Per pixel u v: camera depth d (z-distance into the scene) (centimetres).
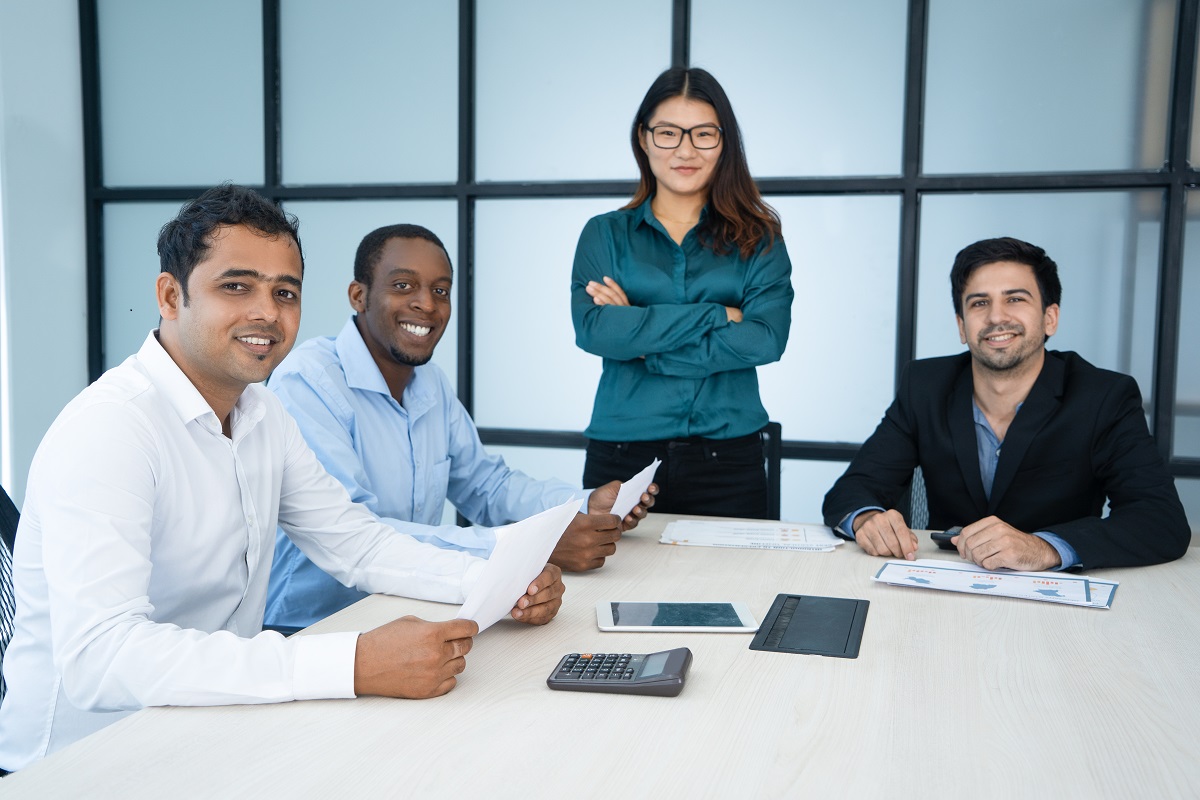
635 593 165
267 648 116
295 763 98
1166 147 343
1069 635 142
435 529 180
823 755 100
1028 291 214
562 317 399
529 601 142
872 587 170
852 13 363
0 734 140
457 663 119
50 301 414
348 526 166
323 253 418
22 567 136
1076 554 179
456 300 405
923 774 96
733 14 373
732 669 126
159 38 423
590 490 212
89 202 429
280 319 142
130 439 129
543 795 91
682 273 254
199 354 140
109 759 98
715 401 248
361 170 411
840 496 217
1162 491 199
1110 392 214
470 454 238
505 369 407
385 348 211
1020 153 355
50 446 126
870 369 375
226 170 422
